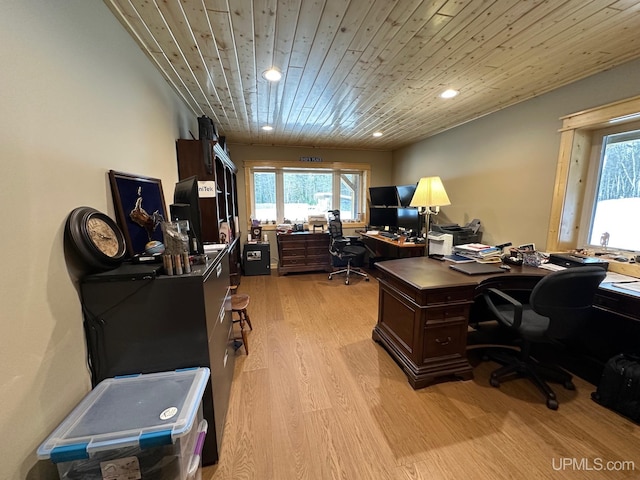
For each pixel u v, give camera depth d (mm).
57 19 993
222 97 2615
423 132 4023
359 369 2092
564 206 2424
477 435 1486
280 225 5109
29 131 862
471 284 1874
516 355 2193
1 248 760
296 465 1327
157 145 2002
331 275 4547
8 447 773
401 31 1585
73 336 1043
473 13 1430
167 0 1312
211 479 1260
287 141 4656
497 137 3051
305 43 1706
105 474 865
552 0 1334
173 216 1486
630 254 2156
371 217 4996
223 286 1793
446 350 1935
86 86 1168
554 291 1568
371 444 1439
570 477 1248
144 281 1139
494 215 3137
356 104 2830
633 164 2127
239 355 2297
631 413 1555
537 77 2211
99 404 984
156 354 1191
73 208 1073
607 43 1724
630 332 1887
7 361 774
